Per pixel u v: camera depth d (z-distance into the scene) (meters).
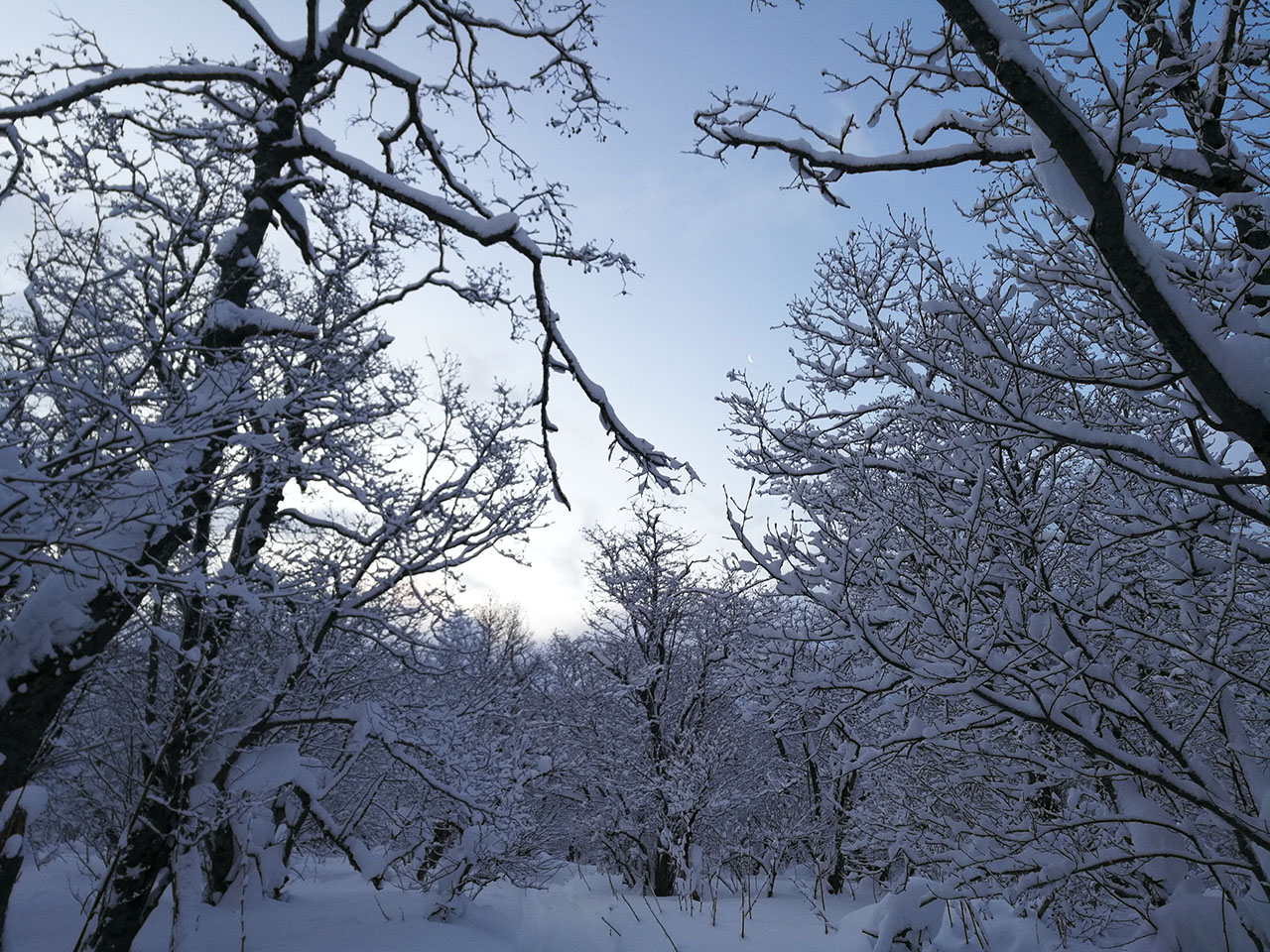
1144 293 3.69
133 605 5.16
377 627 9.65
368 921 9.77
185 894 7.89
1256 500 4.34
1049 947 7.37
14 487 4.78
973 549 5.64
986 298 5.88
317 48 6.13
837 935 9.80
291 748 8.72
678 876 15.59
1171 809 6.38
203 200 5.12
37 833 10.69
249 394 5.40
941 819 6.34
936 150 4.97
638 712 17.88
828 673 5.85
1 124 4.78
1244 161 4.73
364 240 9.20
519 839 11.69
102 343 4.80
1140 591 6.20
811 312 8.27
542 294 6.84
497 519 9.48
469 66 7.68
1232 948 5.54
